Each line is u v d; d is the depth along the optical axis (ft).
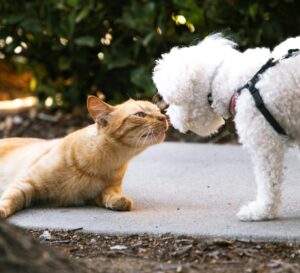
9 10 25.64
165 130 14.92
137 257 11.84
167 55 13.88
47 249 9.98
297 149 14.56
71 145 15.23
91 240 13.00
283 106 12.56
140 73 23.97
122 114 14.73
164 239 12.84
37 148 16.34
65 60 25.84
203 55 13.58
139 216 14.33
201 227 13.23
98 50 26.37
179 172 18.66
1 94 32.73
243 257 11.69
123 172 15.58
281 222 13.30
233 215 14.07
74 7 24.31
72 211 14.99
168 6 24.26
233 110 13.44
